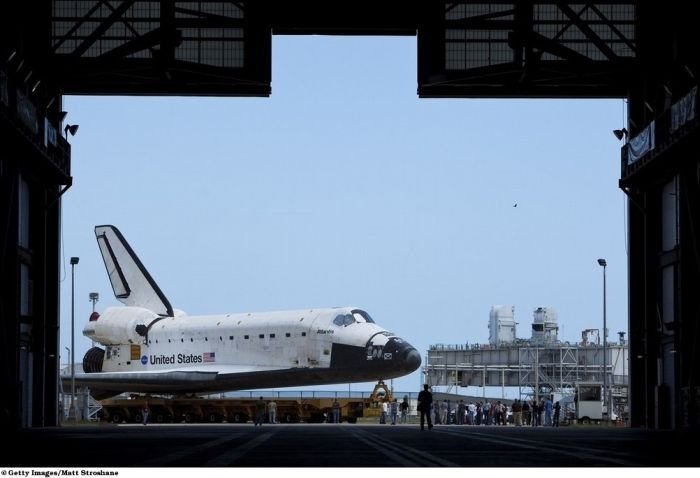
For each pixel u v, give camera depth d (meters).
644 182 160.88
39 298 157.38
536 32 157.50
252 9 157.12
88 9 156.62
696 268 143.25
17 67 141.75
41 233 158.12
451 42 158.50
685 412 142.25
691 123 131.00
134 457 63.38
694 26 143.88
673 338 152.25
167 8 154.38
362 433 127.50
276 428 167.38
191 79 158.88
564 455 68.31
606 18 158.75
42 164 148.62
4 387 135.38
